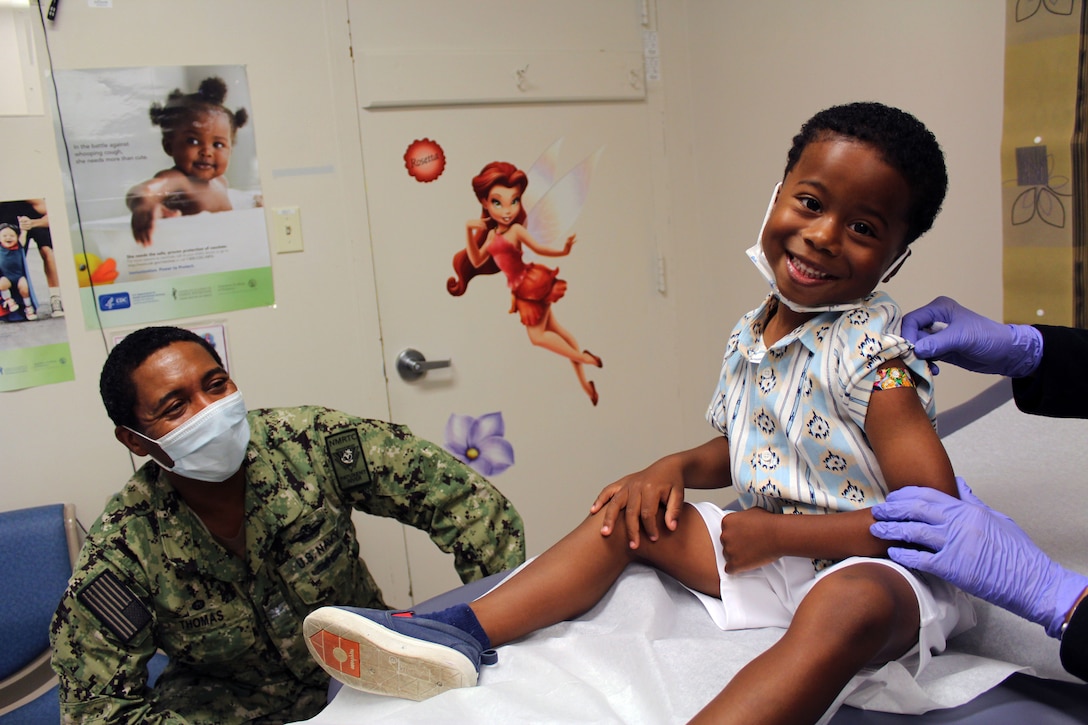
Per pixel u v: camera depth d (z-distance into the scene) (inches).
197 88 76.5
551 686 34.6
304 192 82.4
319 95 81.9
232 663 53.7
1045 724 30.9
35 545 66.2
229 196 79.1
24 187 71.4
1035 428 55.1
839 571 33.8
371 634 35.2
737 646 37.3
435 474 56.7
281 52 79.7
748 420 41.9
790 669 29.9
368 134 84.7
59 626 47.0
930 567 33.8
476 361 93.4
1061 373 41.3
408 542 90.4
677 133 101.6
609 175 98.3
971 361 41.9
